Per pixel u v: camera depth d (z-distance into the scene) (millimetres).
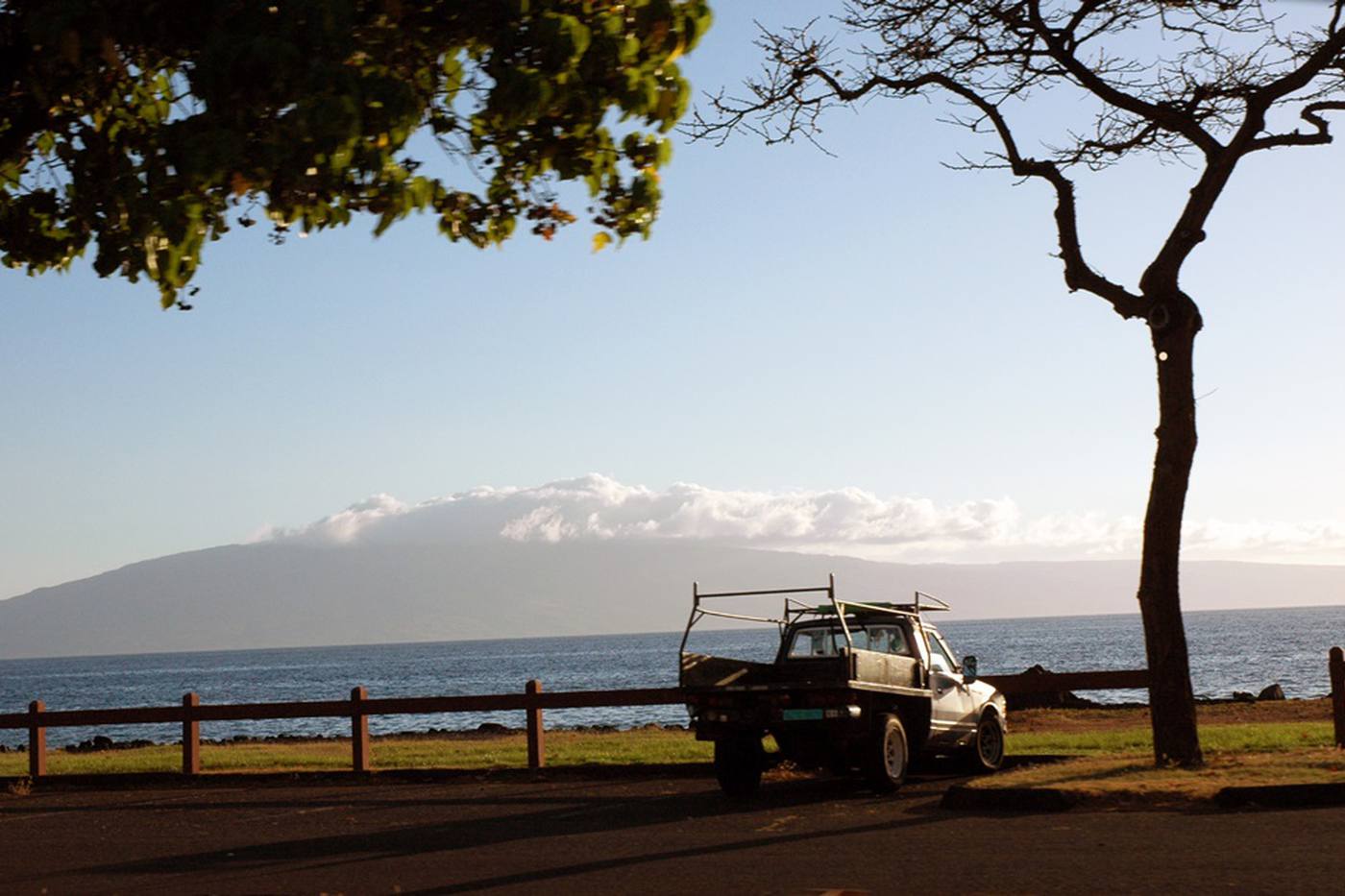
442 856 12250
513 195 8789
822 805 15039
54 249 8406
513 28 7121
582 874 10875
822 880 10148
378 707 20719
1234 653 117250
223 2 6703
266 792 19312
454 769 20188
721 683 17016
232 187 7039
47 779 21734
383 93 6828
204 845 13742
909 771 19031
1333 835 11188
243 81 6484
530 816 15000
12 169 8406
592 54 7246
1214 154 16203
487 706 20234
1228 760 15797
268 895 10539
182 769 21953
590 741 25234
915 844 11688
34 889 11266
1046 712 28594
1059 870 10117
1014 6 17016
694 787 17547
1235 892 9047
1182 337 16047
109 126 7793
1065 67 17156
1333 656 17953
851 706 15547
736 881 10258
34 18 6645
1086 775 14859
